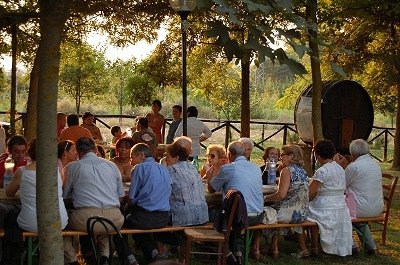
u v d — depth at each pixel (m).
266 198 7.21
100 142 11.44
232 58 3.05
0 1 12.27
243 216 6.29
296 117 12.99
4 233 5.95
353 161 7.86
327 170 7.28
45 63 3.40
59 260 3.54
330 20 10.02
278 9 2.95
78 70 23.25
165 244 6.91
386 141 19.94
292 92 18.22
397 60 14.74
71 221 6.15
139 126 10.32
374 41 16.33
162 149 10.53
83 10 11.79
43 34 3.40
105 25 13.74
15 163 6.93
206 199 7.00
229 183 6.85
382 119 33.22
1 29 12.01
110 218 6.11
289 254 7.62
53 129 3.46
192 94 30.78
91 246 6.15
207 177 7.89
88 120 11.84
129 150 7.71
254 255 7.27
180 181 6.66
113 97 28.72
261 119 35.38
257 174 6.93
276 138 25.48
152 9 11.62
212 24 3.01
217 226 6.30
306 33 3.20
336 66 3.35
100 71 24.20
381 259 7.65
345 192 7.71
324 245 7.28
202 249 7.27
